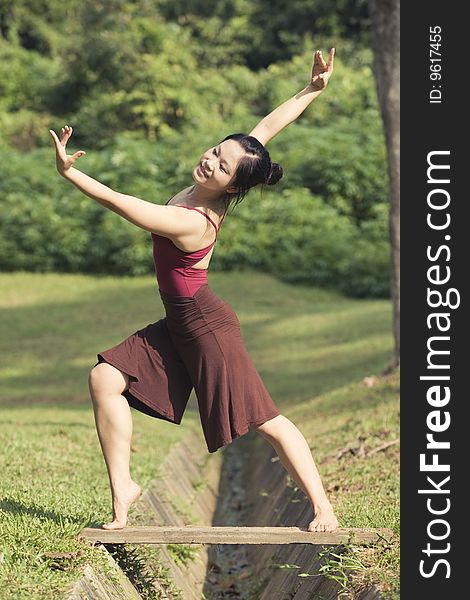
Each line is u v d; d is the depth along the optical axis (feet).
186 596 42.32
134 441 66.08
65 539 32.76
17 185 178.91
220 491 72.84
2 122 220.02
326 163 179.93
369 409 70.28
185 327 32.50
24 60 240.94
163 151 183.62
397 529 33.71
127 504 33.35
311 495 33.12
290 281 165.07
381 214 172.65
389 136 77.66
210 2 260.83
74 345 129.29
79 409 84.64
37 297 158.30
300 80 224.74
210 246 32.27
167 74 212.02
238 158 31.27
